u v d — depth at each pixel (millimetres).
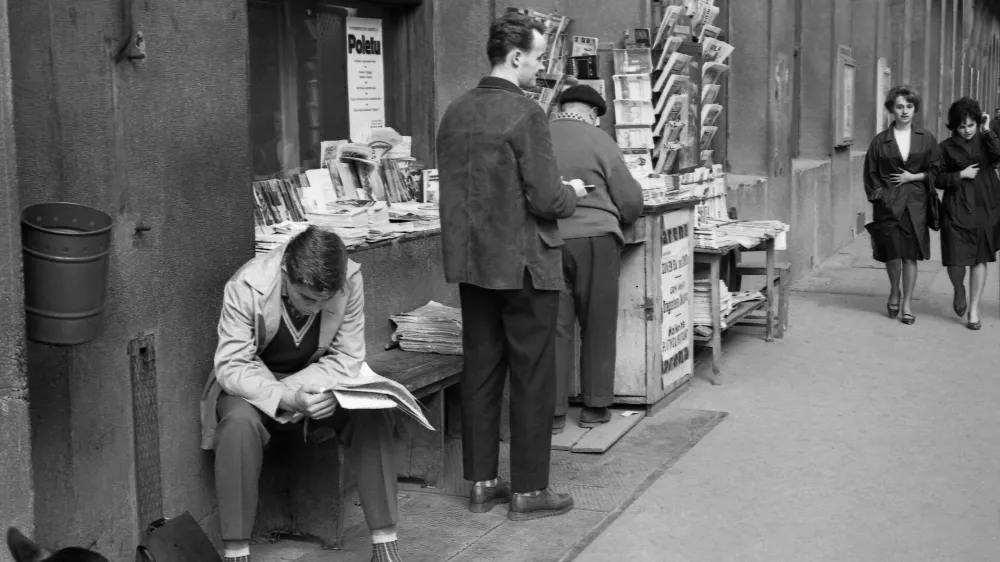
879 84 16938
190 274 4309
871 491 5434
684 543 4785
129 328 4016
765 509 5188
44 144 3625
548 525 4977
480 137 4754
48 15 3609
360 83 6582
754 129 11602
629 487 5477
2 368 3359
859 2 16406
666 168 8273
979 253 9398
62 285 3416
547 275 4805
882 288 11727
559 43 7699
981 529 4945
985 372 7926
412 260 6199
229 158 4500
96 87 3824
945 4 23609
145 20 4004
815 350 8625
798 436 6355
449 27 7020
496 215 4746
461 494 5398
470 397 5086
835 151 14484
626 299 6695
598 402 6379
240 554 4121
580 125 6191
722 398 7203
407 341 5898
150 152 4074
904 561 4594
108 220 3557
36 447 3746
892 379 7711
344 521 5074
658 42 8125
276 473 4773
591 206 6203
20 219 3414
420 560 4562
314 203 5965
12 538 2529
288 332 4281
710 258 7617
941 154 9539
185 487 4344
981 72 34094
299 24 6082
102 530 3936
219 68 4418
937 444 6203
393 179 6688
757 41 11500
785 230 8875
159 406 4180
